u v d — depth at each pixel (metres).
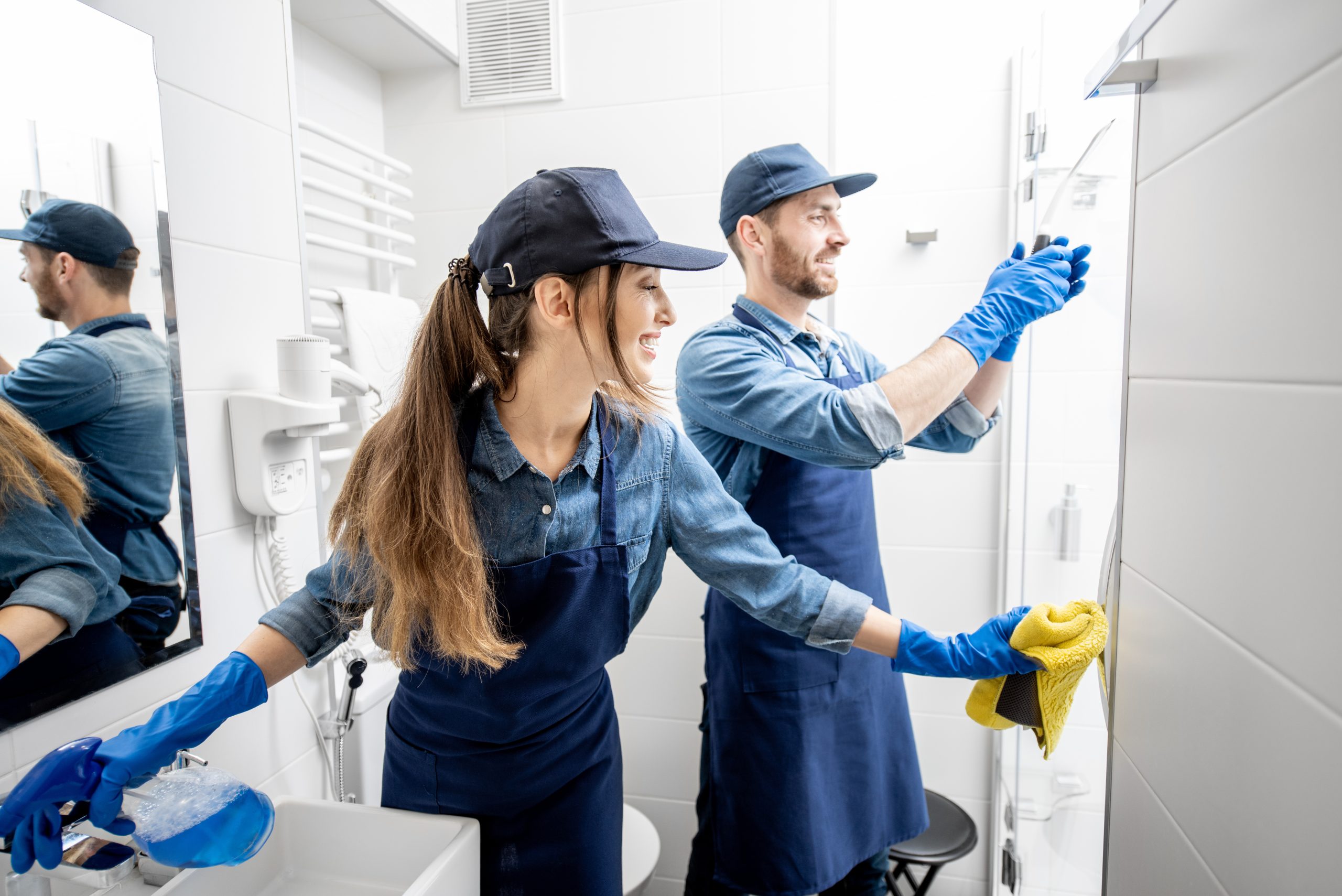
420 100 1.90
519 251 0.82
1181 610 0.58
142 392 0.97
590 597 0.90
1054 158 1.32
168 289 1.00
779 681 1.31
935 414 1.08
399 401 0.88
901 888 1.86
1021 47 1.57
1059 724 0.89
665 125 1.79
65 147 0.87
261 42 1.21
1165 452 0.61
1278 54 0.45
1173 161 0.60
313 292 1.43
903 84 1.69
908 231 1.72
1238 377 0.50
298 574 1.29
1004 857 1.58
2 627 0.81
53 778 0.73
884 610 1.44
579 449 0.91
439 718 0.94
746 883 1.34
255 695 0.84
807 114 1.73
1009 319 1.10
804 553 1.33
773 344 1.34
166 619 1.01
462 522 0.81
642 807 1.95
